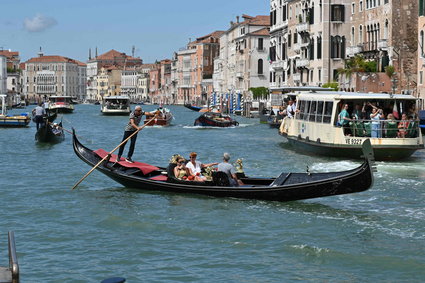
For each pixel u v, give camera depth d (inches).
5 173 1019.9
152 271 506.9
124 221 661.3
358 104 1136.8
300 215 684.7
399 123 1097.4
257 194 741.9
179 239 595.2
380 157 1098.7
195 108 4306.1
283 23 3166.8
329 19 2539.4
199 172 805.2
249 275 497.0
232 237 599.2
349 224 647.8
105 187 866.1
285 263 525.3
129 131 871.1
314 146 1216.8
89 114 4055.1
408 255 546.0
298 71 2881.4
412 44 2170.3
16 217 689.0
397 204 746.8
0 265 522.3
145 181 806.5
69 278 493.7
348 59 2342.5
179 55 7081.7
